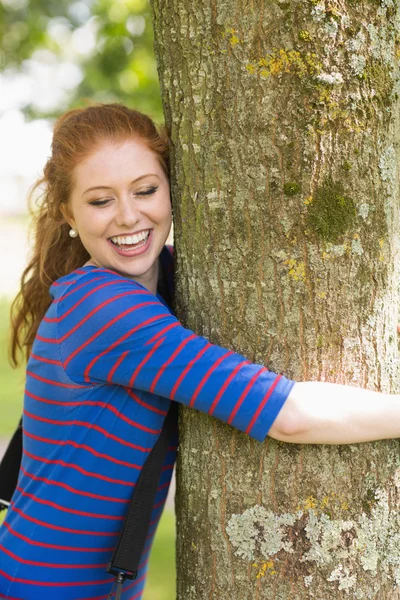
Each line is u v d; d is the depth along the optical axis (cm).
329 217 167
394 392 179
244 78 168
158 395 179
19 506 199
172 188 189
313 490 173
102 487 185
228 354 167
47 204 221
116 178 184
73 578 190
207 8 171
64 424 187
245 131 170
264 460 175
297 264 170
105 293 179
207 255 179
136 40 625
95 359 177
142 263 193
